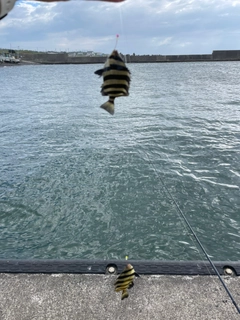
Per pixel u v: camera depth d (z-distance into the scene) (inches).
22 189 314.2
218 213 261.9
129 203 282.2
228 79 1851.6
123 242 227.9
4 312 102.2
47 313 101.8
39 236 237.0
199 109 807.7
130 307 103.3
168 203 280.1
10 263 122.2
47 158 409.4
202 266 119.7
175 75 2194.9
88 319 99.5
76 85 1612.9
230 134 525.7
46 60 4478.3
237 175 338.3
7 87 1542.8
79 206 279.0
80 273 117.6
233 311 101.0
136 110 793.6
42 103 976.9
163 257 210.7
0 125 635.5
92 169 365.1
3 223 254.1
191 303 104.3
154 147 450.9
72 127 603.2
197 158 398.3
